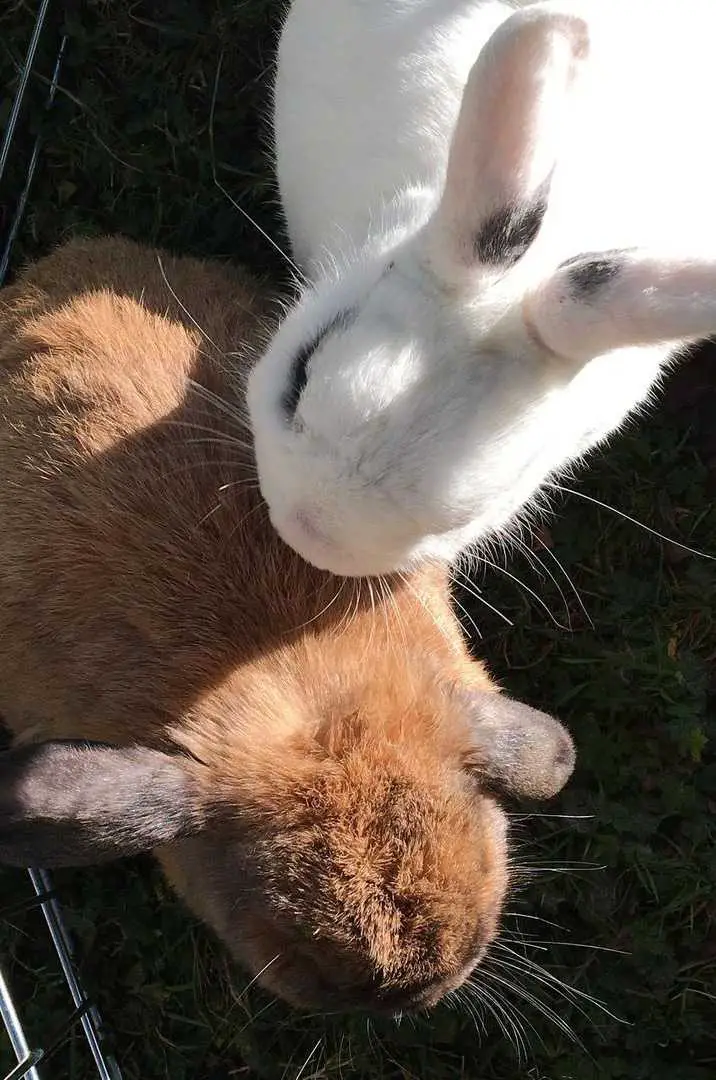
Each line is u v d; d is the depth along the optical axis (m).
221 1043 0.61
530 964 0.57
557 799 0.62
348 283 0.45
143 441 0.49
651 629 0.63
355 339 0.42
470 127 0.39
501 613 0.63
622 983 0.61
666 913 0.62
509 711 0.49
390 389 0.41
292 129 0.56
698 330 0.39
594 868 0.61
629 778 0.62
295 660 0.47
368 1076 0.61
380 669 0.48
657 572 0.64
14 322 0.54
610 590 0.64
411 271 0.43
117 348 0.51
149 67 0.65
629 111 0.48
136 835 0.43
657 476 0.64
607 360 0.48
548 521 0.64
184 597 0.48
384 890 0.44
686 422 0.65
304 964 0.45
